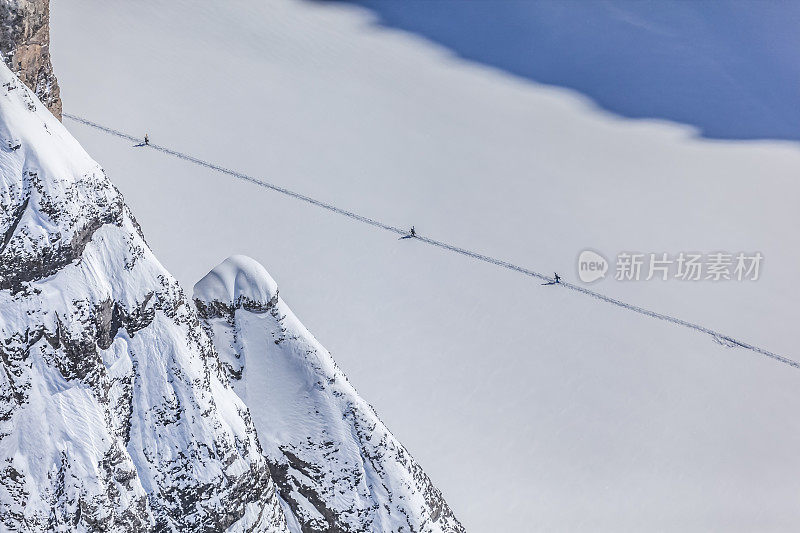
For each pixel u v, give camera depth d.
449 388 86.31
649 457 83.56
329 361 33.78
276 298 33.69
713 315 101.38
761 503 80.75
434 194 115.38
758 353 97.94
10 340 25.72
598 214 117.94
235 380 33.66
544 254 107.88
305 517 33.56
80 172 26.88
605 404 88.06
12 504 25.89
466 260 103.81
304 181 111.00
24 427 26.00
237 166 109.69
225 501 29.45
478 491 76.19
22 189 25.59
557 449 82.31
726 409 89.19
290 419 33.50
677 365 94.75
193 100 121.50
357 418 33.56
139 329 28.50
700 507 78.88
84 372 26.73
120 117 112.38
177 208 98.31
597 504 77.38
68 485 26.36
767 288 108.19
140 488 27.81
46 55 31.39
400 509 33.59
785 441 88.00
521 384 88.56
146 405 28.56
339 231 103.31
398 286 97.50
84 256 27.00
